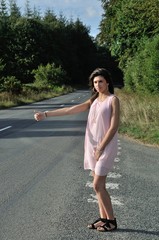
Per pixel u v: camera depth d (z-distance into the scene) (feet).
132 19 111.14
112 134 16.46
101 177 16.83
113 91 17.24
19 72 322.75
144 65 93.45
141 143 42.32
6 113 84.99
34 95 154.40
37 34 337.72
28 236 16.98
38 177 27.20
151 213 19.86
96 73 16.94
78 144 41.50
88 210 20.27
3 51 327.47
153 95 81.20
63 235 17.04
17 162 32.30
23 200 21.97
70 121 64.64
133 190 23.93
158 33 100.63
